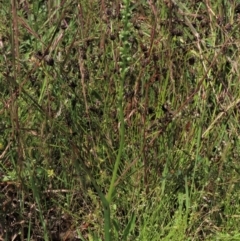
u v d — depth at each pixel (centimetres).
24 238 265
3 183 263
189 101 278
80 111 283
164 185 263
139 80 282
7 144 278
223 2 340
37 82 291
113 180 213
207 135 281
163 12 332
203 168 276
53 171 271
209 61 290
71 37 319
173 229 250
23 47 332
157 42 293
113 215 260
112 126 283
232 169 276
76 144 267
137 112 281
